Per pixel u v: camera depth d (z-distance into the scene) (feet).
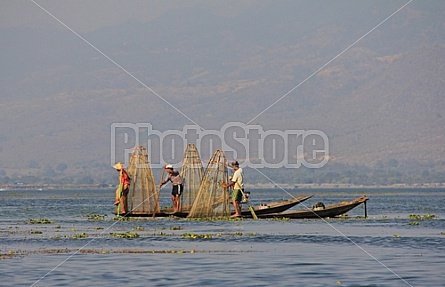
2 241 378.32
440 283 264.11
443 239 382.83
